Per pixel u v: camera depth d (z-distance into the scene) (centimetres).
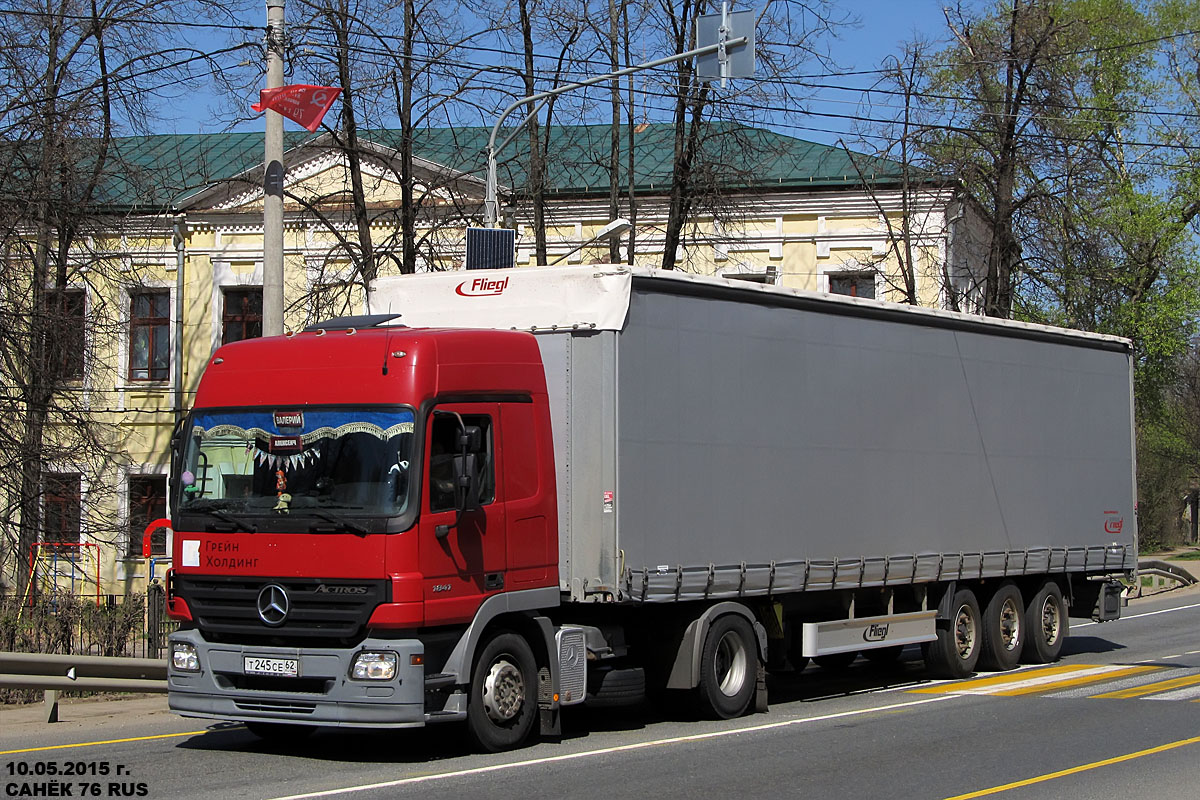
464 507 980
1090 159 2973
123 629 1560
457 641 994
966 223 3209
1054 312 3141
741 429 1230
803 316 1320
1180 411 4694
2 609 1563
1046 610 1755
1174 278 3625
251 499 1006
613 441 1088
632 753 1032
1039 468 1706
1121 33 3709
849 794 870
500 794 856
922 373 1497
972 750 1054
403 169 2461
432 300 1179
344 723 948
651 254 3084
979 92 2881
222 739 1127
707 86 2477
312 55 2278
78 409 2245
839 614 1411
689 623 1191
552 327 1120
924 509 1484
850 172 3109
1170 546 4872
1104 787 899
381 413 984
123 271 2430
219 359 1061
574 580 1095
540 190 2609
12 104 2114
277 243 1585
